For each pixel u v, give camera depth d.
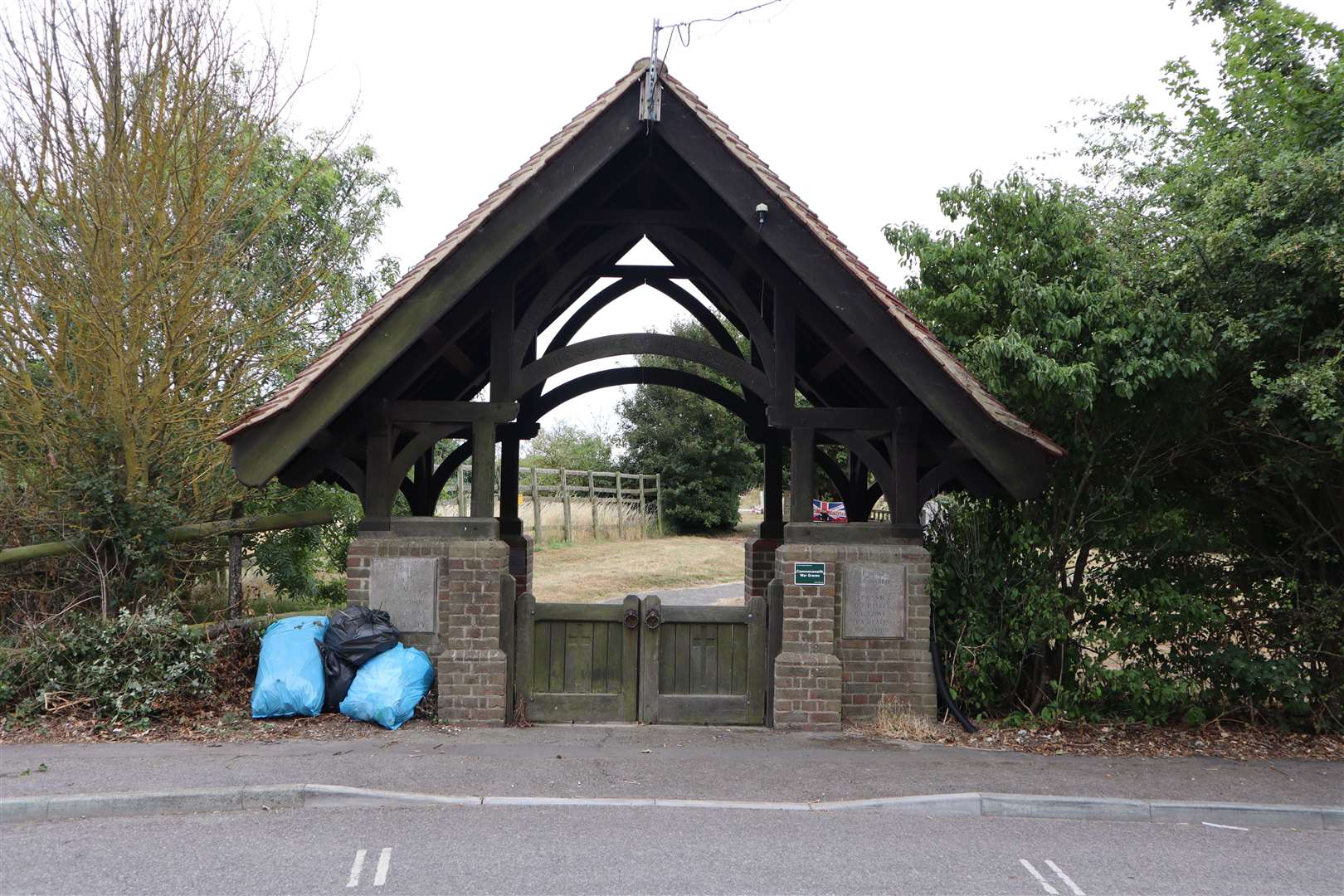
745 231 8.30
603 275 10.14
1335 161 7.31
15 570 9.29
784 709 8.12
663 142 8.02
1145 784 6.79
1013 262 8.88
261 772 6.50
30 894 4.65
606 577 20.23
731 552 26.20
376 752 7.11
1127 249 8.93
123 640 8.08
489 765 6.85
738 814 6.06
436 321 7.66
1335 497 8.23
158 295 9.75
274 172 13.52
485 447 8.34
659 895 4.77
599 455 37.75
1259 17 9.16
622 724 8.28
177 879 4.84
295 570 13.11
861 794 6.43
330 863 5.10
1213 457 8.71
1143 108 11.59
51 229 10.06
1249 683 8.33
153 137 9.66
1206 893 5.05
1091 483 8.64
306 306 12.78
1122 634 8.29
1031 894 4.94
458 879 4.91
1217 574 8.85
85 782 6.21
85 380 9.66
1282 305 7.56
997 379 8.18
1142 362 7.57
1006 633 8.63
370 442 8.28
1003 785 6.66
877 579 8.34
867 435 8.83
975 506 9.00
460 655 8.07
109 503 9.10
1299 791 6.73
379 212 15.73
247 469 7.51
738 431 32.44
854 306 7.75
